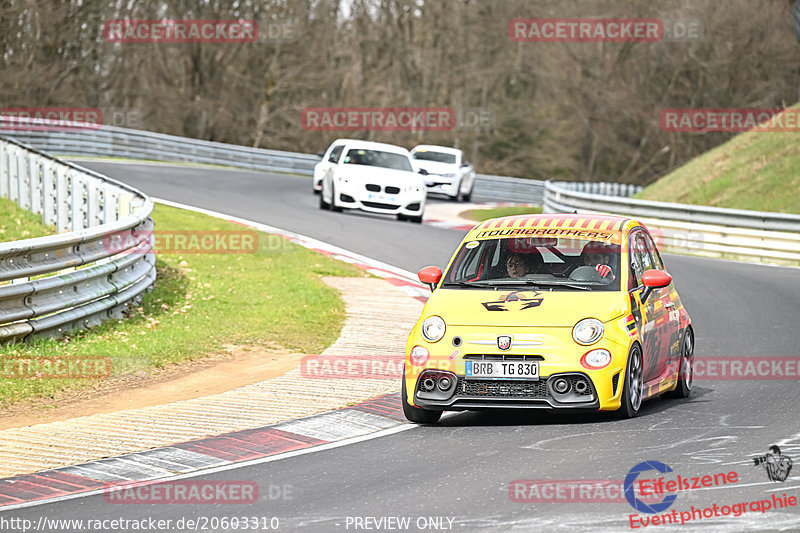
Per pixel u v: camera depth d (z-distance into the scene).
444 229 96.56
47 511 24.19
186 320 51.00
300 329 51.06
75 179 67.44
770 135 116.06
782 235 85.12
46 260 43.94
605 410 31.91
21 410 35.34
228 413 34.56
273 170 167.50
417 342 32.78
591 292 33.56
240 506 24.17
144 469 27.89
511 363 31.62
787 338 49.41
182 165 149.75
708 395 37.66
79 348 42.97
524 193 185.38
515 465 27.23
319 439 31.23
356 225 94.25
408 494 24.73
